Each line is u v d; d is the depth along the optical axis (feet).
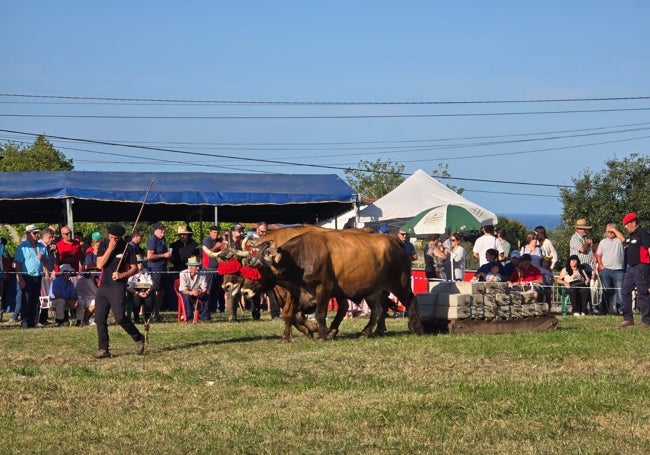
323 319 52.16
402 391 35.91
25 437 29.55
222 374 39.93
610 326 61.36
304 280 51.31
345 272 52.54
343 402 34.14
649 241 60.34
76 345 51.75
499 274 71.00
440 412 32.40
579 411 32.63
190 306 69.67
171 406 33.96
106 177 88.84
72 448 28.25
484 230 76.54
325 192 92.89
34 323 65.72
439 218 96.02
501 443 28.60
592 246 82.02
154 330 59.67
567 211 159.63
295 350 47.98
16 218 104.06
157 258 70.44
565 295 76.38
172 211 106.01
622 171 156.87
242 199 88.63
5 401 34.60
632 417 31.89
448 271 78.74
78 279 67.97
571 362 43.06
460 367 41.42
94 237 69.15
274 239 53.11
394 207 102.42
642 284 60.49
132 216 108.37
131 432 30.12
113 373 40.40
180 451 27.84
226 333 57.06
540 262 75.92
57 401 34.73
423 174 106.11
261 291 50.70
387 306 56.24
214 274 75.56
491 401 34.06
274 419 31.58
